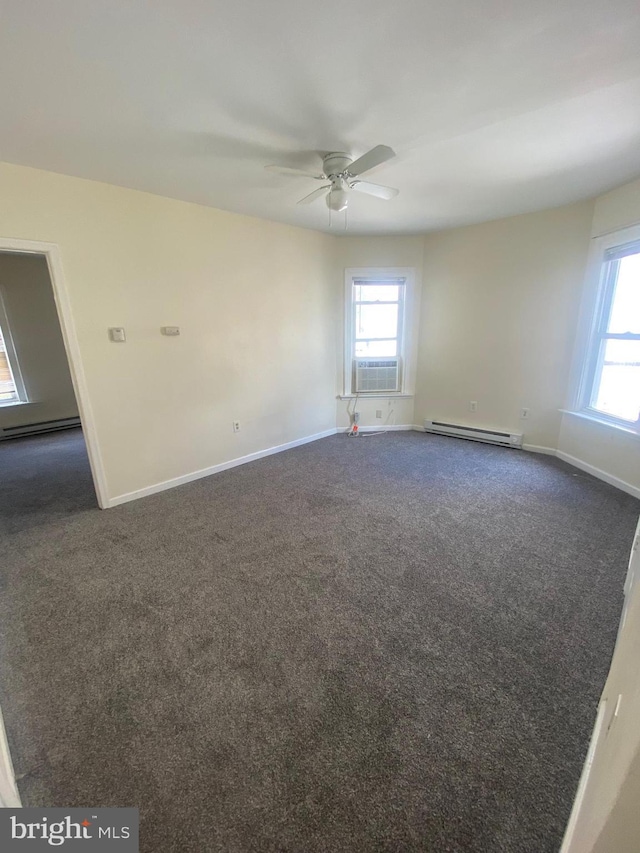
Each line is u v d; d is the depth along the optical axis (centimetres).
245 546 249
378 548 244
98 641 175
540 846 103
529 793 115
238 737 132
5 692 150
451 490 327
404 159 244
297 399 450
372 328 490
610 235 321
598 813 66
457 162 250
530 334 402
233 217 353
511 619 184
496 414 446
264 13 125
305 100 176
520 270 396
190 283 333
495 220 400
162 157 233
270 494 327
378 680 153
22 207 244
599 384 357
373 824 109
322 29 133
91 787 118
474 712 140
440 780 119
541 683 151
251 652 167
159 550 247
